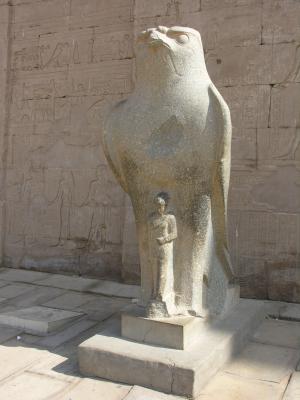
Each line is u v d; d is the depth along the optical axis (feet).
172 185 10.68
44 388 9.79
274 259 16.56
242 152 17.03
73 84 20.57
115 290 17.74
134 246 18.56
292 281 16.31
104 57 20.02
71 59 20.65
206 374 9.88
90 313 15.01
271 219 16.62
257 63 16.90
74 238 20.44
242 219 16.98
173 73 10.43
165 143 10.59
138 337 10.62
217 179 10.50
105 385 9.89
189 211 10.68
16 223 21.75
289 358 11.43
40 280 19.48
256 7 16.97
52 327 13.28
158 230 10.46
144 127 10.62
